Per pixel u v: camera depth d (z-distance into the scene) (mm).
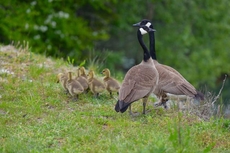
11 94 14203
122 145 10820
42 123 12320
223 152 11125
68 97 14367
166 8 34281
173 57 33656
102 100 14383
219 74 34938
